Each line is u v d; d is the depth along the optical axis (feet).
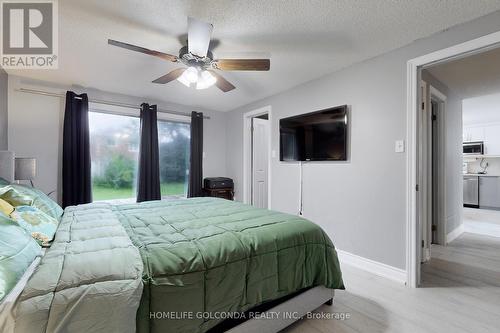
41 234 4.52
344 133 9.11
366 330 5.31
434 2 5.58
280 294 4.98
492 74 9.85
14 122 10.23
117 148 12.93
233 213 6.97
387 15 6.07
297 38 7.16
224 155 16.56
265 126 15.90
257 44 7.48
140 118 12.89
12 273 3.00
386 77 8.00
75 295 2.95
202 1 5.55
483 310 6.06
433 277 7.89
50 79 10.55
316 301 5.81
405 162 7.51
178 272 3.75
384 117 8.05
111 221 5.78
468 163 21.67
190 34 5.82
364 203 8.58
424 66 7.34
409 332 5.24
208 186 14.83
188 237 4.78
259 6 5.73
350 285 7.36
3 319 2.66
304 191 10.84
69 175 10.86
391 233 7.84
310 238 5.74
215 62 6.95
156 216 6.48
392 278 7.73
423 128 9.36
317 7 5.77
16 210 4.72
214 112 16.11
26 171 8.59
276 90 11.85
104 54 8.21
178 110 14.58
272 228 5.50
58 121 11.14
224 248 4.45
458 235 12.61
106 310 3.00
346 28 6.64
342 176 9.32
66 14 6.07
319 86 10.17
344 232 9.22
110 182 12.74
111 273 3.33
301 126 10.83
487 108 15.60
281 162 11.99
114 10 5.89
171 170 14.71
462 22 6.37
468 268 8.59
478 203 20.02
